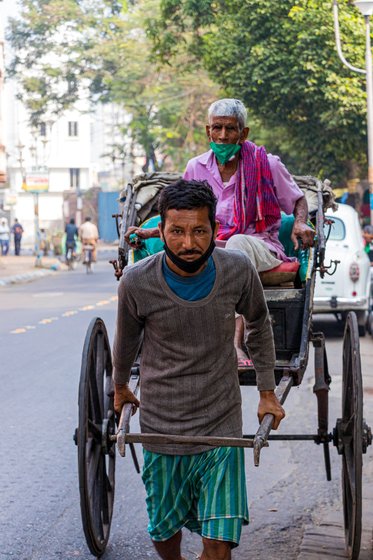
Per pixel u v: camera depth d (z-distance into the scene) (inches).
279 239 242.7
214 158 232.7
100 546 200.2
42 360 459.8
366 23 777.6
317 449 290.0
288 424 319.3
